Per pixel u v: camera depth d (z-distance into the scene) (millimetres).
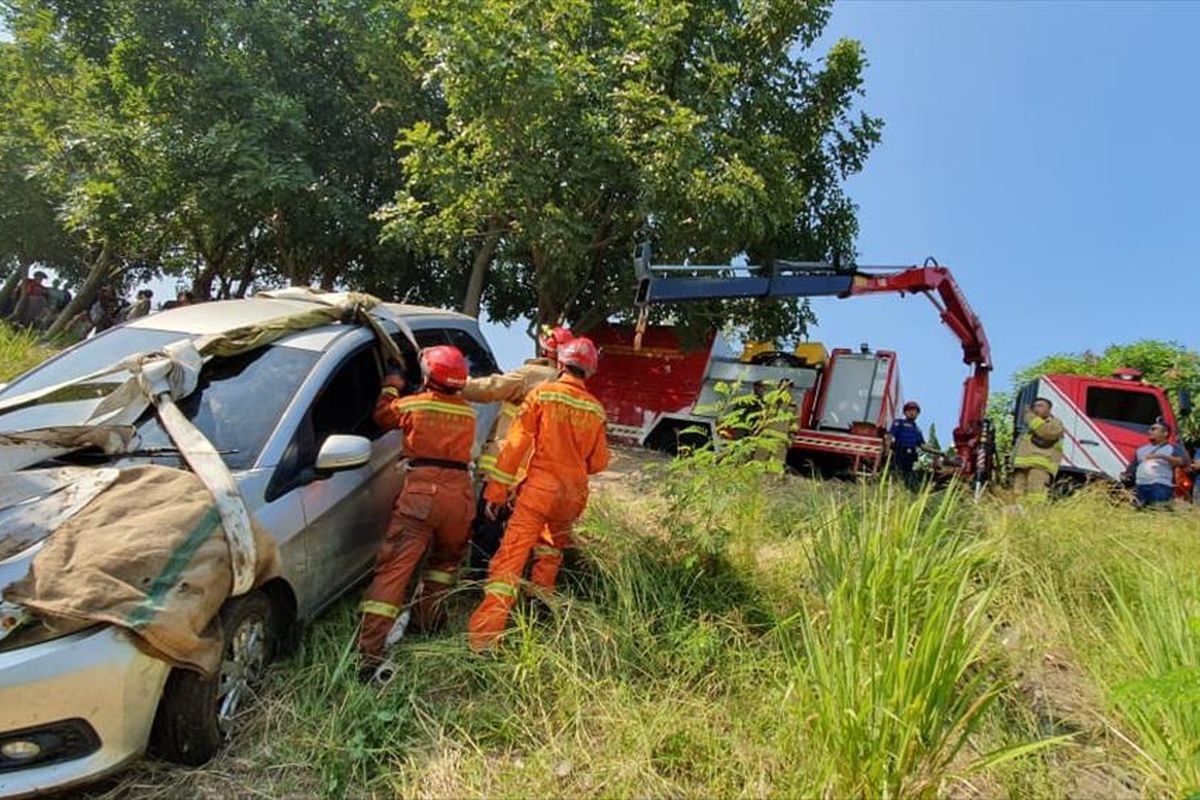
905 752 2555
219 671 3076
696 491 4789
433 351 4133
